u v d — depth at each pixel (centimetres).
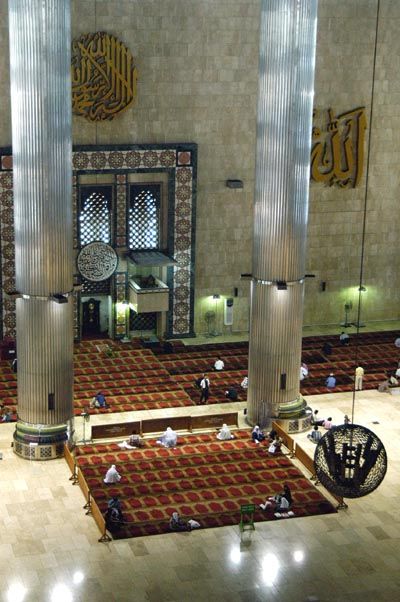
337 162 3194
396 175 3262
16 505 2238
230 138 3094
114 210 3077
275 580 1998
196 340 3225
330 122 3162
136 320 3241
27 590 1948
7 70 2864
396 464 2464
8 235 2991
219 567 2036
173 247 3139
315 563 2059
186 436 2600
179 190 3092
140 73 2986
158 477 2391
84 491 2269
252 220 3178
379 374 3028
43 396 2428
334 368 3069
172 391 2880
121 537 2127
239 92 3064
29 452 2430
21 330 2414
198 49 3002
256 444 2564
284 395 2611
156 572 2012
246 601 1931
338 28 3102
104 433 2550
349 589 1977
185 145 3056
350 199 3247
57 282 2375
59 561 2041
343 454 1831
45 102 2283
